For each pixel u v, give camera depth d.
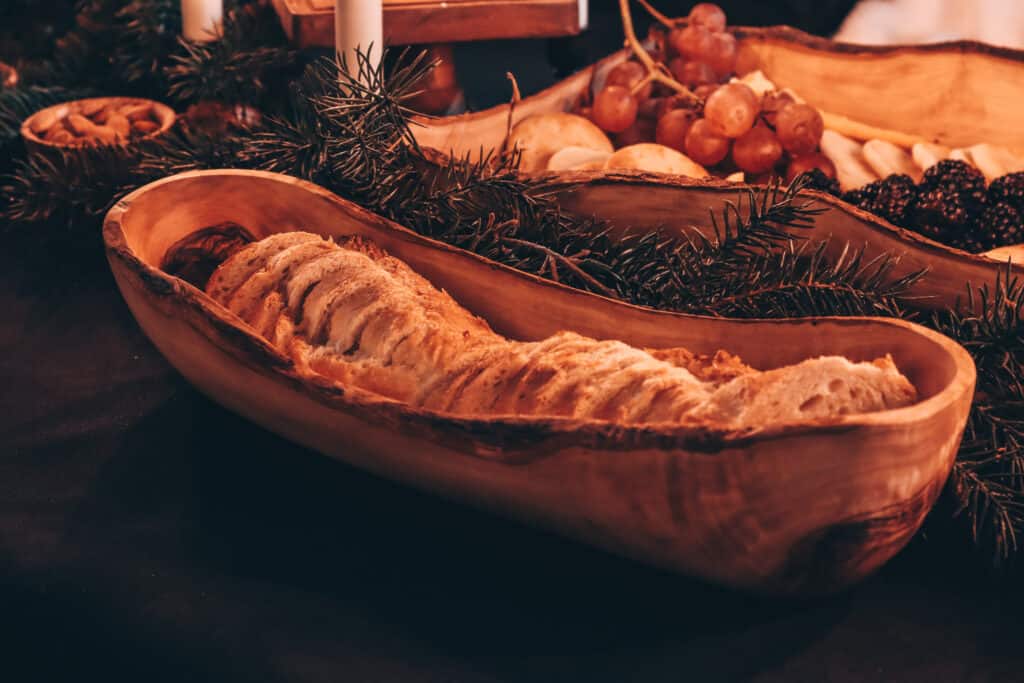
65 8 1.22
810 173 0.90
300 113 0.92
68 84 1.10
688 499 0.71
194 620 0.74
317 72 0.89
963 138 1.00
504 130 0.96
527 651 0.73
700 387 0.73
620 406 0.73
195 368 0.78
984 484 0.77
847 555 0.71
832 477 0.69
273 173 0.84
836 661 0.73
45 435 0.83
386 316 0.77
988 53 0.97
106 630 0.74
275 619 0.74
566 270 0.84
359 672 0.72
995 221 0.87
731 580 0.73
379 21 0.91
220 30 1.07
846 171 0.97
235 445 0.82
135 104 1.02
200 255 0.84
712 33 1.02
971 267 0.81
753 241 0.82
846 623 0.74
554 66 1.15
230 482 0.80
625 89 0.98
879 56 1.00
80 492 0.80
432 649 0.73
